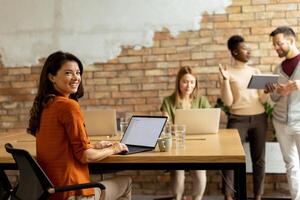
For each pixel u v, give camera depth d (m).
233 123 3.98
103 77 4.62
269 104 4.04
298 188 3.65
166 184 4.52
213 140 2.93
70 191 2.20
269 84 3.32
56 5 4.65
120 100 4.61
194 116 3.26
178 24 4.46
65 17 4.64
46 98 2.27
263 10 4.32
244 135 3.96
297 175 3.65
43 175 2.06
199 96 3.93
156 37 4.51
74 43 4.64
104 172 3.52
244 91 3.94
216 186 4.45
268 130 4.31
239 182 2.33
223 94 3.88
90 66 4.63
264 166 4.02
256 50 4.36
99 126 3.43
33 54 4.72
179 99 3.77
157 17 4.49
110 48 4.59
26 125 4.78
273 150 4.14
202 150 2.50
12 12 4.73
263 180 4.07
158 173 4.54
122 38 4.56
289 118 3.57
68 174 2.18
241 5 4.35
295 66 3.54
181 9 4.45
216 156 2.30
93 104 4.65
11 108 4.79
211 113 3.26
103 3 4.57
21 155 2.08
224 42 4.40
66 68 2.27
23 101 4.77
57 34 4.66
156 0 4.48
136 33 4.54
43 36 4.69
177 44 4.48
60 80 2.28
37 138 2.29
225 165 2.33
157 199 4.17
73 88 2.31
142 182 4.56
